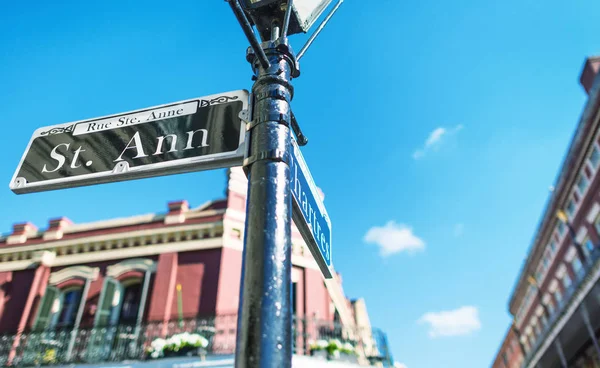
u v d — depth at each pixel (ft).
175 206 46.03
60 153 7.64
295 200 6.07
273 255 4.79
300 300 42.11
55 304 41.81
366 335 38.09
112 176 6.95
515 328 83.30
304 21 7.53
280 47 6.82
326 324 34.65
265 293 4.50
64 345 34.86
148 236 44.04
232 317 33.19
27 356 33.94
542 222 65.51
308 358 30.50
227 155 6.33
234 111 6.91
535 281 71.72
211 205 45.88
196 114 7.21
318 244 7.38
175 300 39.01
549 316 68.13
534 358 61.77
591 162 51.31
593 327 47.55
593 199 51.72
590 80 52.95
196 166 6.55
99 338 34.19
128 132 7.48
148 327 34.09
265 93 6.39
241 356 4.17
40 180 7.36
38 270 44.16
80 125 8.00
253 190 5.40
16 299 42.96
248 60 7.10
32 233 48.60
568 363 59.06
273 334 4.25
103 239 45.03
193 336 30.12
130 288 42.06
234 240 42.60
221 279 39.50
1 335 36.17
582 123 51.37
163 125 7.30
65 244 45.88
